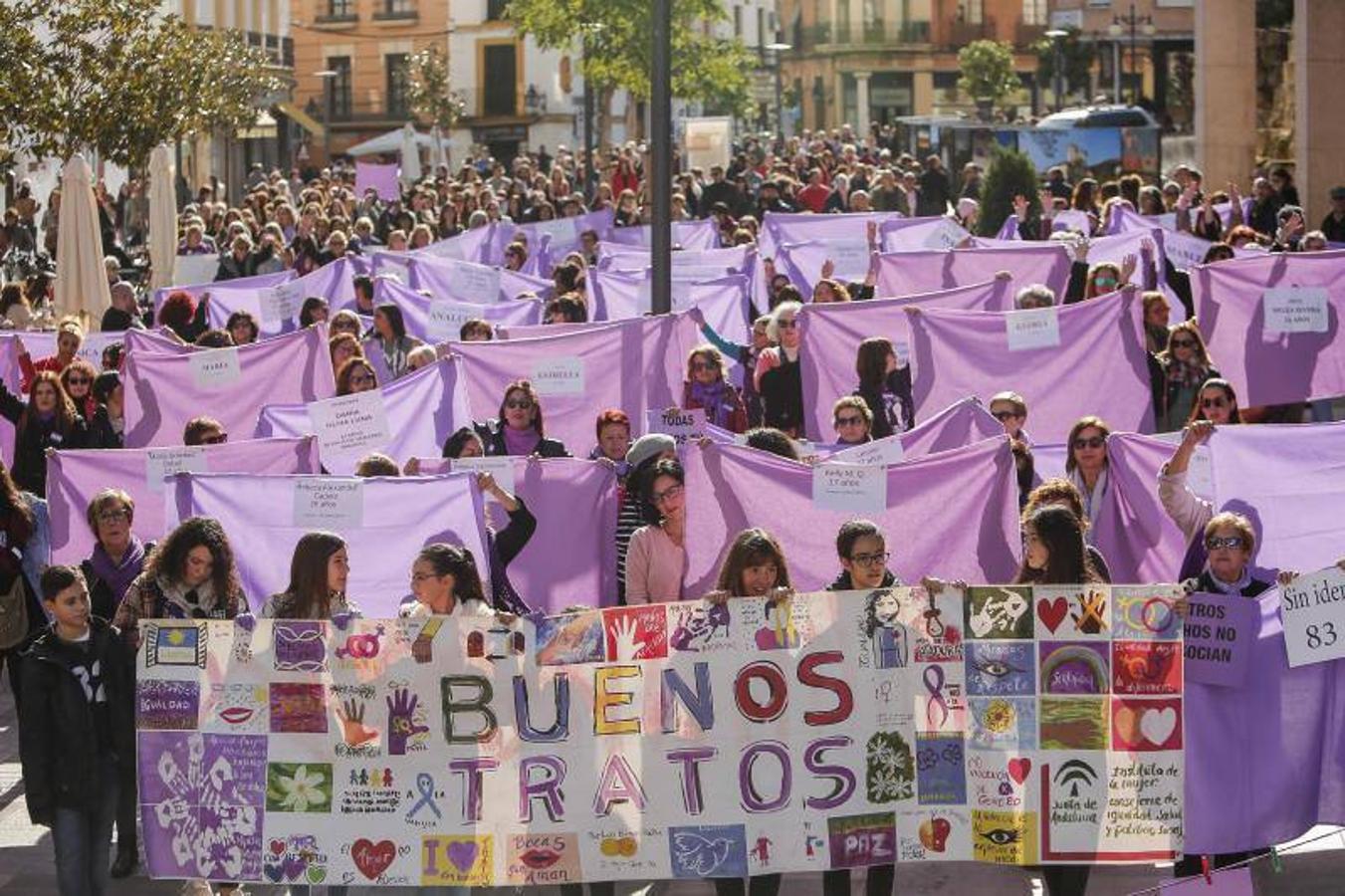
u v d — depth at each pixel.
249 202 47.88
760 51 145.12
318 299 24.98
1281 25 63.72
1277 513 14.88
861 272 31.05
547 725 11.84
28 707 12.27
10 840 14.49
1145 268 25.92
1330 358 22.55
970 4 134.50
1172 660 11.77
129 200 52.19
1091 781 11.80
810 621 11.85
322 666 11.85
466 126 122.25
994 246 27.97
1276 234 33.66
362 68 122.38
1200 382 20.70
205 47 44.22
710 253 30.61
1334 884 13.02
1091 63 101.31
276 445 16.66
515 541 15.22
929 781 11.85
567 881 11.85
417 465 15.43
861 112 134.88
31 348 23.69
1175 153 71.56
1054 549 12.06
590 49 74.44
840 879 12.27
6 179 42.53
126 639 12.47
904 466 14.95
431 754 11.85
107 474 16.55
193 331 26.75
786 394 21.70
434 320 25.66
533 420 17.83
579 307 24.67
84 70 41.41
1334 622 12.12
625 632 11.84
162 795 11.94
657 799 11.86
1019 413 17.03
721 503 15.06
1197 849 12.25
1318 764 12.37
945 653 11.84
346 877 11.88
